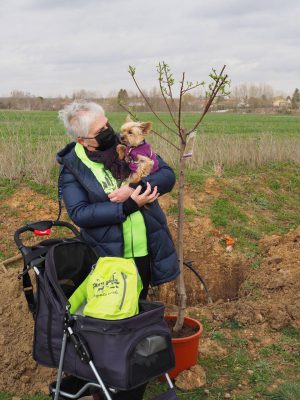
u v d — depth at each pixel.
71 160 3.73
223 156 10.33
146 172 3.64
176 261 4.02
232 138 12.55
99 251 3.78
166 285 6.24
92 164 3.70
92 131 3.63
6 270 5.51
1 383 4.25
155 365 3.21
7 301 4.65
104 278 3.30
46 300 3.45
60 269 3.57
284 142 12.40
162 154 9.83
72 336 3.23
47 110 54.62
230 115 61.78
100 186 3.67
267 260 6.80
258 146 11.34
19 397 4.16
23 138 10.34
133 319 3.11
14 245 6.13
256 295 6.07
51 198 7.21
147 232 3.82
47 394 4.21
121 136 3.67
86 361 3.17
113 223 3.67
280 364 4.73
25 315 4.60
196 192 8.45
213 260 6.85
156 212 3.88
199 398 4.18
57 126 21.88
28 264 3.54
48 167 7.91
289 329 5.34
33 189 7.33
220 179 9.21
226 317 5.52
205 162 10.07
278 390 4.25
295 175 10.60
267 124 39.44
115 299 3.15
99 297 3.22
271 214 8.60
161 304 3.33
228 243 7.12
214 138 12.43
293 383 4.32
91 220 3.63
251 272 6.69
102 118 3.67
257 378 4.46
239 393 4.26
